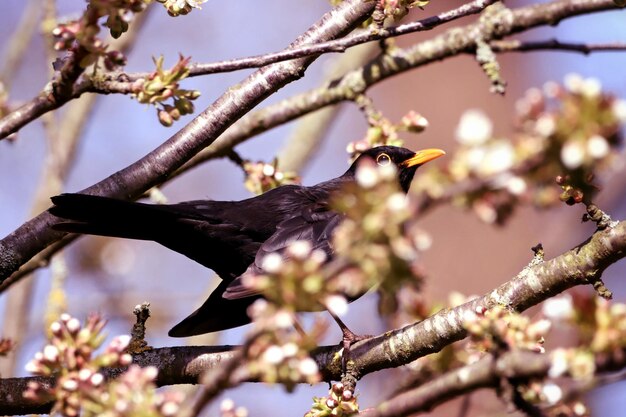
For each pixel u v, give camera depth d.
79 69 7.83
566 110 5.00
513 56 20.69
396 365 8.62
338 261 5.10
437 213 18.52
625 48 11.84
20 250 8.82
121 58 7.82
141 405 5.58
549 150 5.08
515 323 6.62
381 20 8.22
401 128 11.73
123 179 9.16
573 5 12.01
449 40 12.19
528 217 18.06
